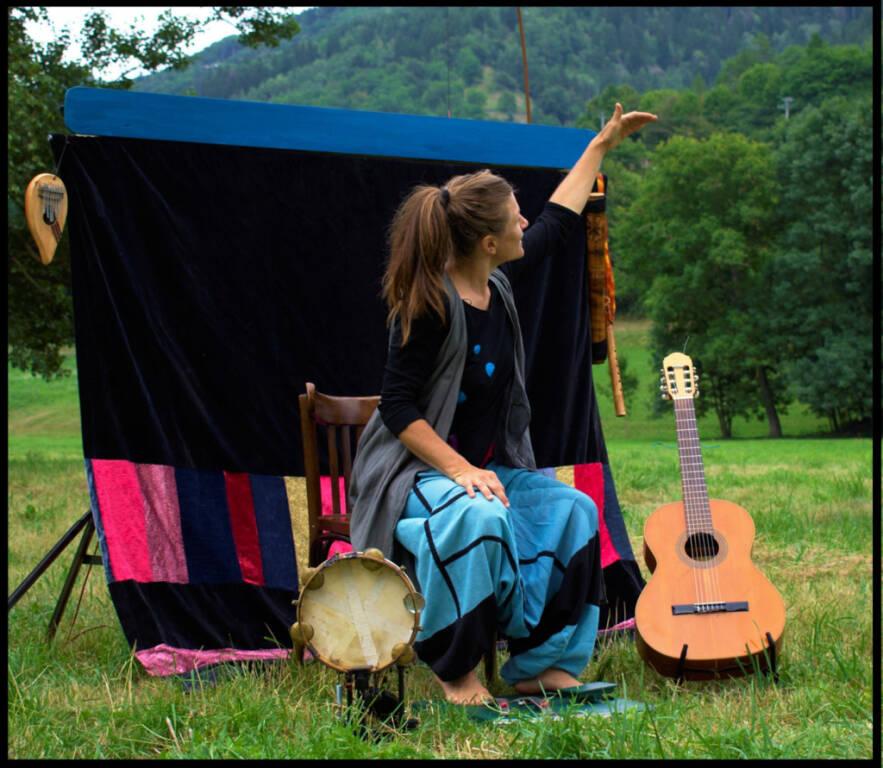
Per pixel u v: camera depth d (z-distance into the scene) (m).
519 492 3.76
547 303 5.05
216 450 4.52
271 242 4.63
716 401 57.03
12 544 6.91
